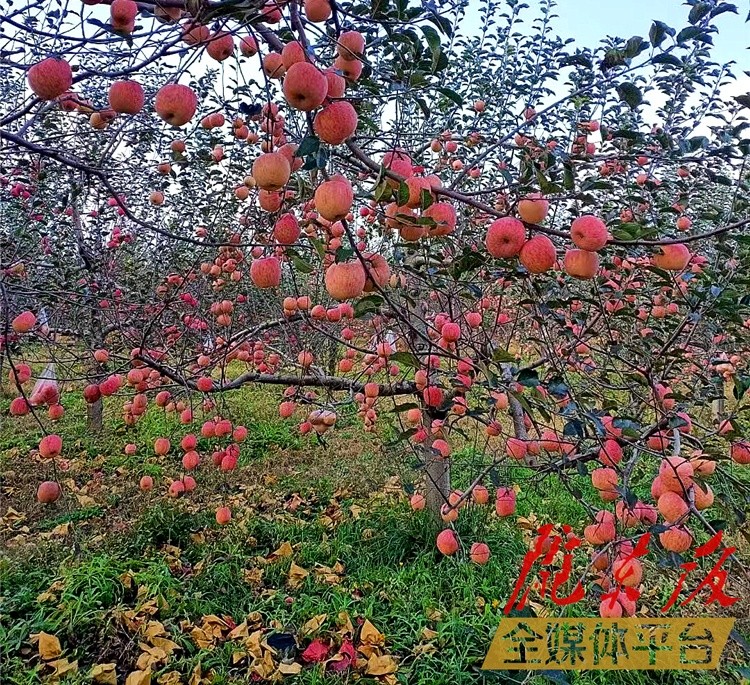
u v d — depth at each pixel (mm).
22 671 2672
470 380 2314
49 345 3449
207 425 3398
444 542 2438
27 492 4852
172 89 1439
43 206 3795
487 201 2682
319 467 5578
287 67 1192
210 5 1164
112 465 5547
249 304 4977
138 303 3975
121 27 1342
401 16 1338
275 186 1303
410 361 1599
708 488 1556
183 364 3422
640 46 1396
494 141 2875
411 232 1317
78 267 4168
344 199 1170
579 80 2902
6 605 3111
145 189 4242
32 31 1403
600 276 2439
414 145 3252
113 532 4199
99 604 3088
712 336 3293
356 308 1574
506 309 3463
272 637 3033
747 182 2869
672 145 2367
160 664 2771
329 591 3420
